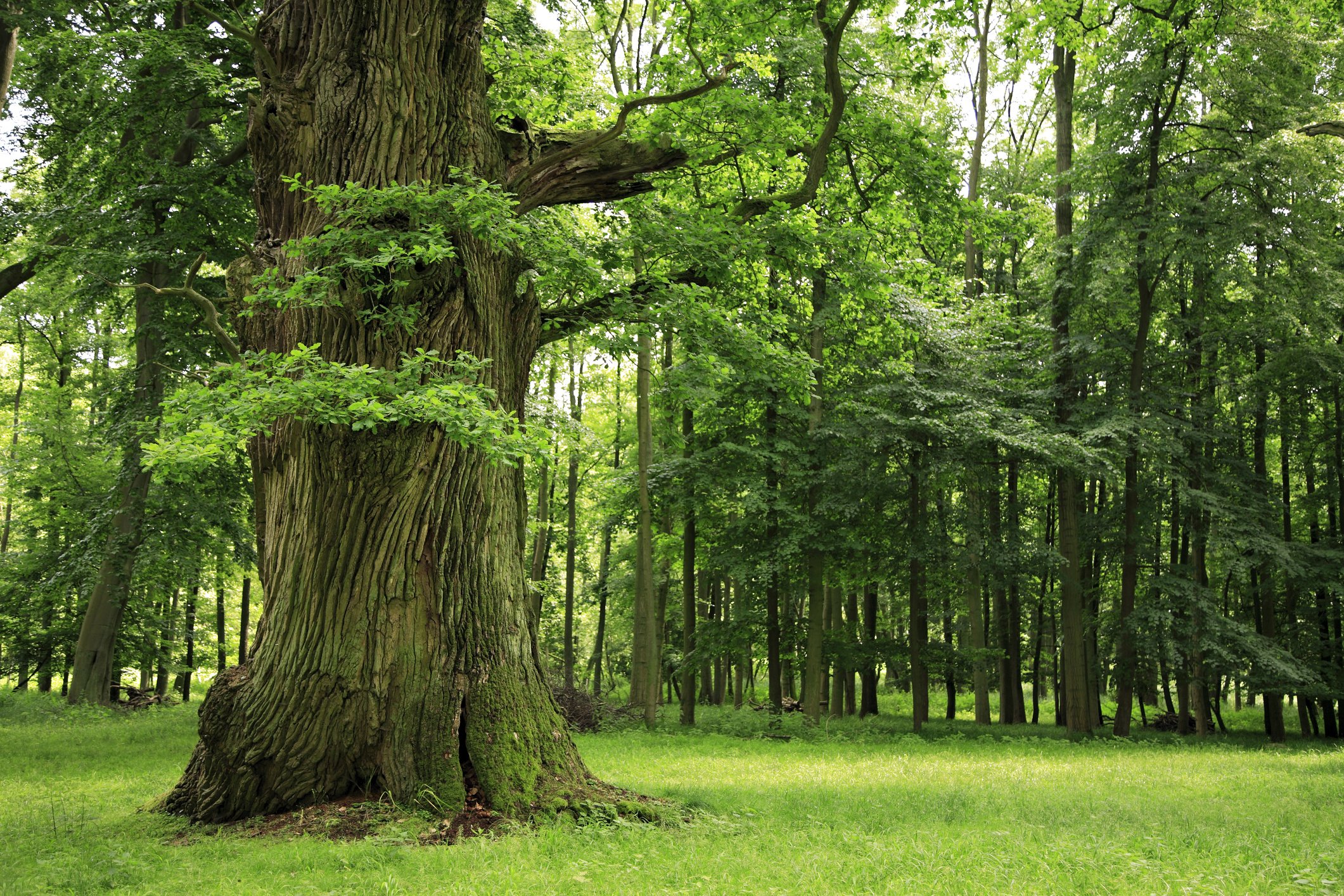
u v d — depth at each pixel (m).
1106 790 10.22
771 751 15.57
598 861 5.80
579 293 9.88
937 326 19.20
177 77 13.09
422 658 7.45
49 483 25.09
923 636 21.81
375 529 7.42
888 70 17.03
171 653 27.30
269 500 8.09
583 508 33.94
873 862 5.69
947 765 13.27
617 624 37.34
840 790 9.82
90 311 17.56
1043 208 23.48
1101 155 20.50
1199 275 20.42
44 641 23.84
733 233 9.70
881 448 19.33
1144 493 22.16
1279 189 19.02
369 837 6.45
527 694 8.09
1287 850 6.18
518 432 6.48
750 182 12.19
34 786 9.46
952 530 20.30
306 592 7.49
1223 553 19.86
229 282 8.16
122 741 13.86
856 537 19.97
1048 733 21.52
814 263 10.84
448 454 7.66
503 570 8.27
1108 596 25.70
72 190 14.84
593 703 20.30
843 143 11.98
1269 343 20.95
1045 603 27.38
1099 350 20.98
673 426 22.23
